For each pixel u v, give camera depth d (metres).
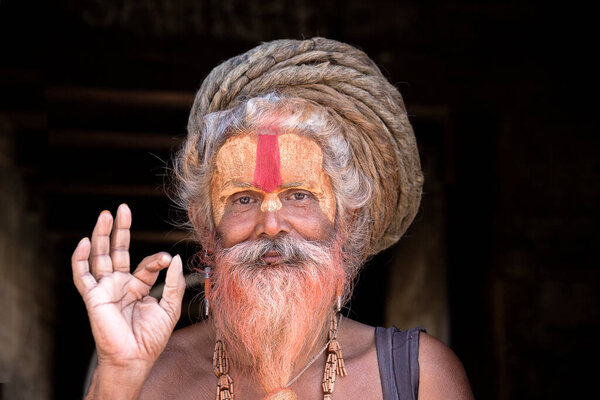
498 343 4.41
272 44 1.66
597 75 4.47
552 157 4.54
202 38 4.34
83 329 6.87
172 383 1.58
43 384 5.85
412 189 1.74
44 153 5.23
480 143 4.54
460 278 4.52
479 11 4.44
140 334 1.45
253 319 1.52
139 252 6.96
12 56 4.25
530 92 4.50
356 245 1.65
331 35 4.37
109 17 4.30
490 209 4.52
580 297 4.45
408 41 4.41
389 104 1.65
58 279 6.42
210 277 1.62
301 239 1.54
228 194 1.55
